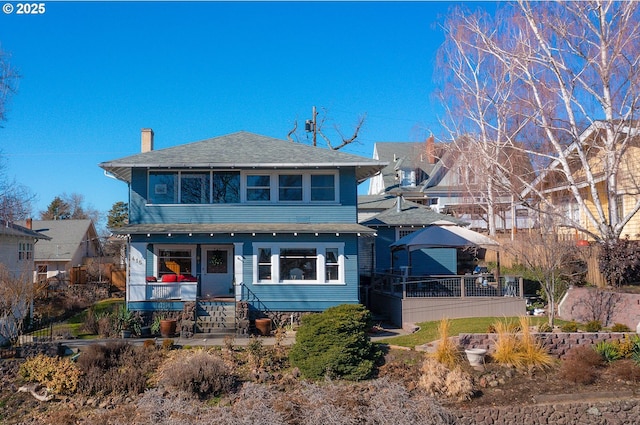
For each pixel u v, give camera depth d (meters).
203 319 21.47
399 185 48.91
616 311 19.48
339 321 15.99
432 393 14.53
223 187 23.39
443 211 45.47
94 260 43.66
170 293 22.02
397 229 30.30
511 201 33.50
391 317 24.05
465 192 36.44
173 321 20.88
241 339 20.12
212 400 14.55
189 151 24.05
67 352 17.62
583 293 21.05
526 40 26.70
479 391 14.78
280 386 15.12
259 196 23.42
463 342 16.67
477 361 15.72
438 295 23.22
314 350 15.88
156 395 14.49
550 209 24.16
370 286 27.22
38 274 43.50
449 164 38.75
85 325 21.28
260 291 22.25
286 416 13.48
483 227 40.88
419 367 15.77
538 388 14.87
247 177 23.45
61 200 77.12
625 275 21.02
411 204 32.81
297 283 22.30
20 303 20.84
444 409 13.81
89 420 13.55
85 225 51.31
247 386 14.85
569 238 25.00
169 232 21.75
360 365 15.62
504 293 23.50
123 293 35.97
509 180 30.41
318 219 23.30
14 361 16.34
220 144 25.02
